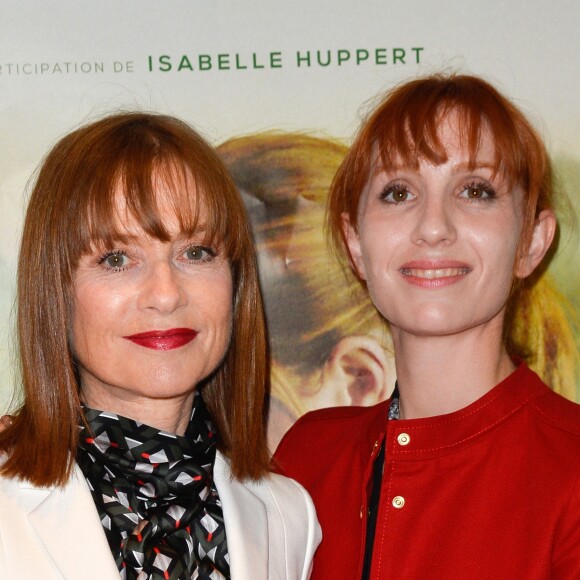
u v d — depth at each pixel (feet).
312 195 5.98
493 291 4.43
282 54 5.96
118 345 3.74
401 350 4.72
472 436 4.43
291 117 5.97
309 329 6.00
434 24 5.99
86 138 3.82
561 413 4.45
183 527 3.82
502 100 4.50
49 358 3.80
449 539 4.23
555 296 5.98
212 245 3.92
